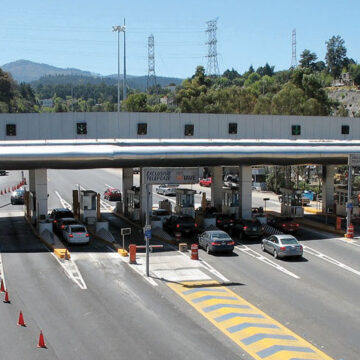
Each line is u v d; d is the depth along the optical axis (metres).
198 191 71.69
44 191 37.75
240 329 18.16
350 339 17.34
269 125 41.88
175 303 21.22
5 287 23.56
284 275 26.22
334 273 26.72
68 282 24.48
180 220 38.50
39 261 29.12
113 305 20.88
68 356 15.73
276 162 39.22
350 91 159.25
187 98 109.62
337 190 49.16
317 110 85.88
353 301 21.73
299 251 29.56
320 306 21.02
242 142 39.62
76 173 95.81
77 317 19.39
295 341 17.09
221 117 40.69
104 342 16.89
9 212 51.53
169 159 36.69
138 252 32.00
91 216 42.69
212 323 18.80
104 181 82.50
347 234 37.22
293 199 47.03
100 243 35.06
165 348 16.38
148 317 19.41
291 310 20.44
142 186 41.94
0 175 93.88
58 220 38.66
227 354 15.92
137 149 36.19
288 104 85.56
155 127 39.16
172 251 32.38
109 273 26.34
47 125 37.69
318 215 50.00
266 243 31.64
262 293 22.84
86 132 38.06
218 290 23.25
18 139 37.41
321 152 39.94
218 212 47.12
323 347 16.59
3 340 17.02
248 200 40.69
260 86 174.38
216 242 30.77
